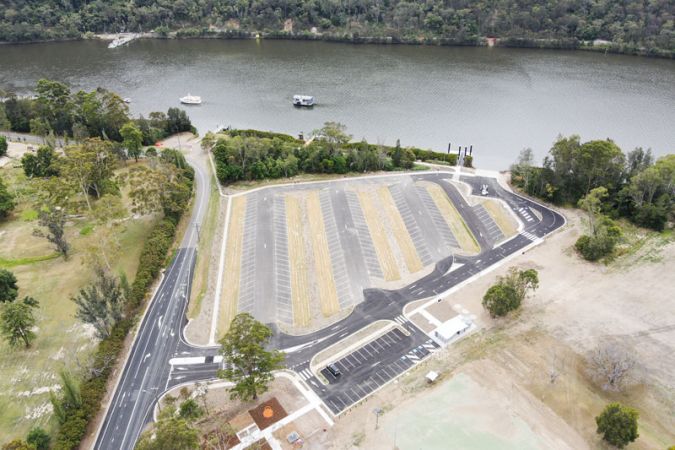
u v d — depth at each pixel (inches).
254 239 7445.9
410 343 5743.1
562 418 4852.4
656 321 5925.2
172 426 4165.8
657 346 5590.6
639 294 6338.6
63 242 6914.4
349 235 7529.5
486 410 4940.9
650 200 7657.5
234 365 5285.4
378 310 6220.5
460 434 4729.3
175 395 5191.9
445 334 5723.4
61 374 4805.6
